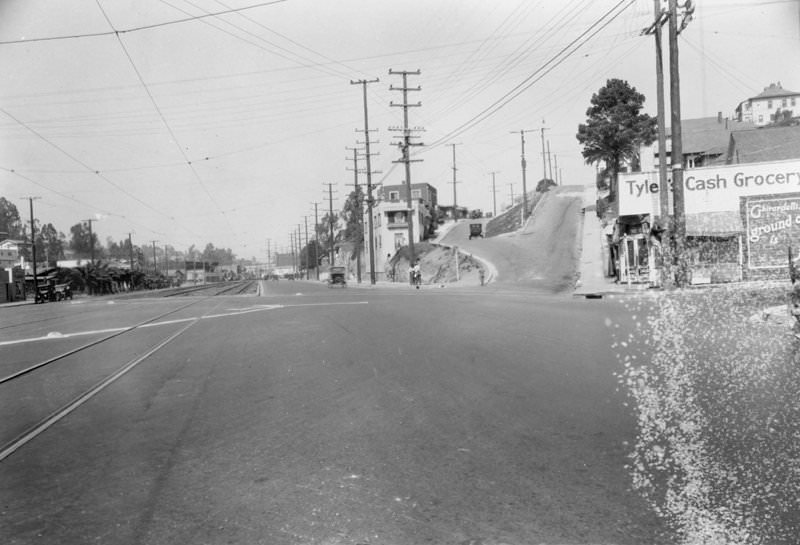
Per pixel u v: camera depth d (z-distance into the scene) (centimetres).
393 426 491
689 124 5462
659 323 712
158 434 498
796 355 538
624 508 311
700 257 2248
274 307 2047
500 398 566
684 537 276
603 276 3153
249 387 679
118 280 7450
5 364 929
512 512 315
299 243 13988
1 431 525
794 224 2275
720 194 2370
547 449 411
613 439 416
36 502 355
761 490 315
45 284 4759
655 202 2592
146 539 300
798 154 3678
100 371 828
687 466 353
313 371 759
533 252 4700
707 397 466
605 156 5247
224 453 439
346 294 3011
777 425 398
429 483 362
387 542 288
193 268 14688
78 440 488
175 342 1130
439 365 755
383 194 8731
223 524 315
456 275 4612
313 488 362
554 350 804
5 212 8738
